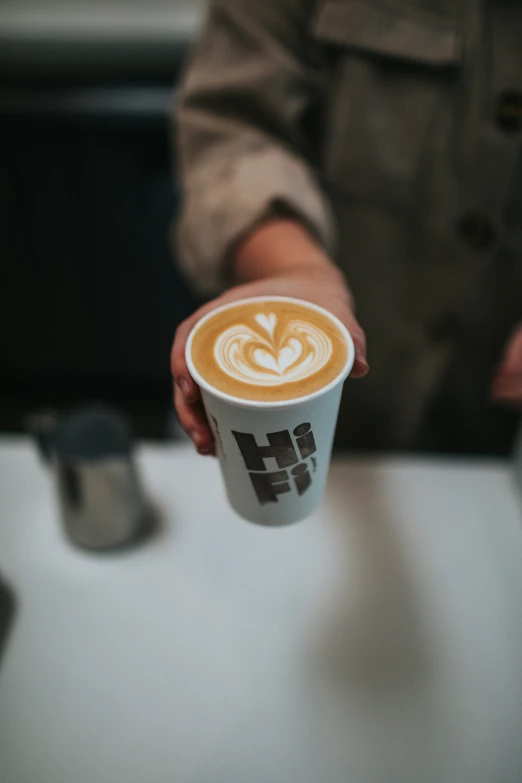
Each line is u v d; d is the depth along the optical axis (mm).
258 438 423
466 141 675
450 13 642
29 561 616
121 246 1300
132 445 642
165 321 1432
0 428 1484
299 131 722
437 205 706
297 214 604
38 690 533
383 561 612
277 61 653
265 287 500
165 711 522
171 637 562
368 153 691
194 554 620
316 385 412
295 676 540
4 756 500
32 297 1395
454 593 590
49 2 1110
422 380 802
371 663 547
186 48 1101
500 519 650
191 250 648
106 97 1110
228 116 675
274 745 504
